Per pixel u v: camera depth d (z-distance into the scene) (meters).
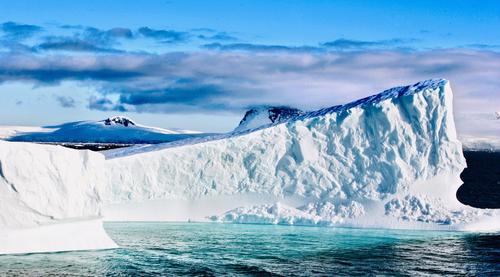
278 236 46.50
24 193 35.50
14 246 35.97
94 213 38.94
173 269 34.50
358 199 52.44
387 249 41.06
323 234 47.59
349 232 48.59
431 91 52.72
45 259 35.16
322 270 34.66
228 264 36.09
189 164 55.41
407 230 49.50
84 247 38.44
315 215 52.66
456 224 49.03
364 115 54.09
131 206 54.56
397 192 51.91
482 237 45.84
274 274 33.59
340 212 52.25
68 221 37.47
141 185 54.88
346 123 54.16
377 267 35.50
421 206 50.91
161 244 42.44
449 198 52.06
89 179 38.56
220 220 54.00
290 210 53.53
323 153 54.50
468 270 34.88
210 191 55.19
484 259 37.75
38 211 36.00
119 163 54.53
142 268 34.41
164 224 52.69
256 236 46.41
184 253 39.28
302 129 55.16
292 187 54.53
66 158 37.25
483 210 50.84
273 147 55.09
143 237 45.38
